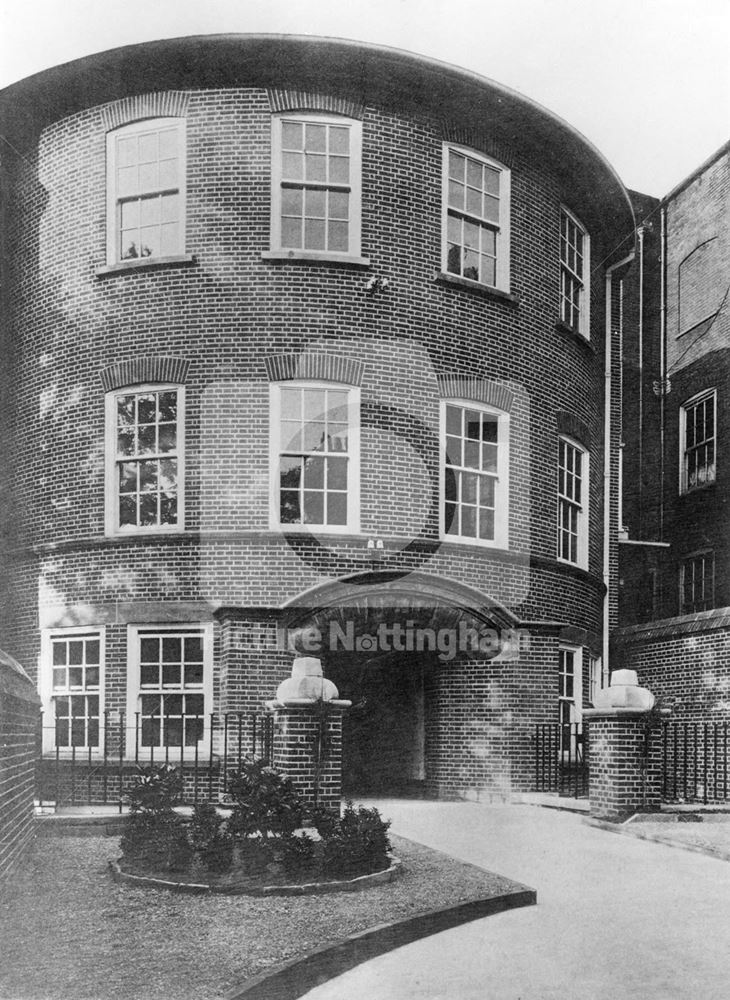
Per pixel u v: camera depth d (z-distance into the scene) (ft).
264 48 49.98
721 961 23.32
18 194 54.70
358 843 29.55
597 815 40.70
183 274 50.06
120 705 48.01
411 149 52.16
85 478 50.60
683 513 78.84
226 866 29.27
